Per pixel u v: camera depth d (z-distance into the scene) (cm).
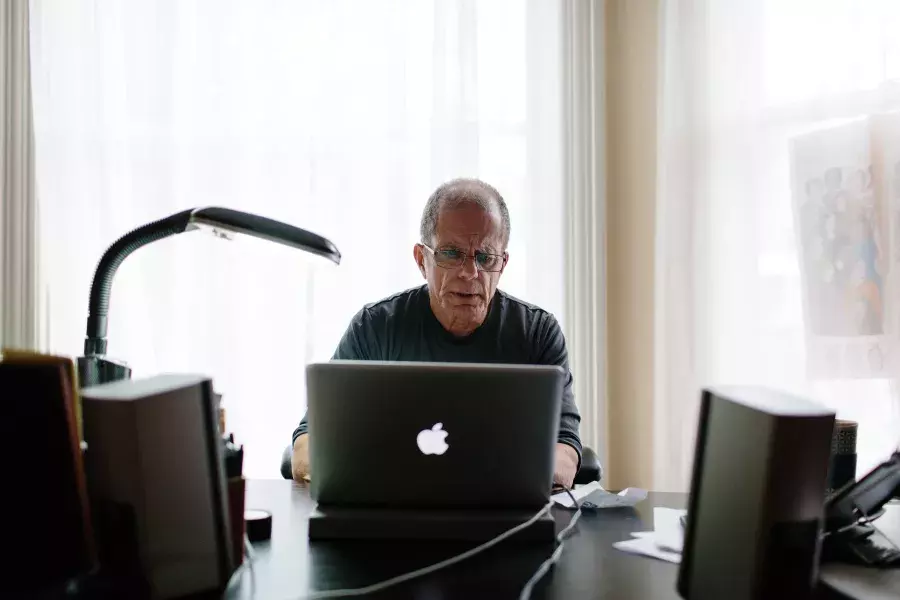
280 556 100
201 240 254
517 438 105
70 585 79
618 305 271
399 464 106
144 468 78
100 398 78
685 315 244
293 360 258
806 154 225
